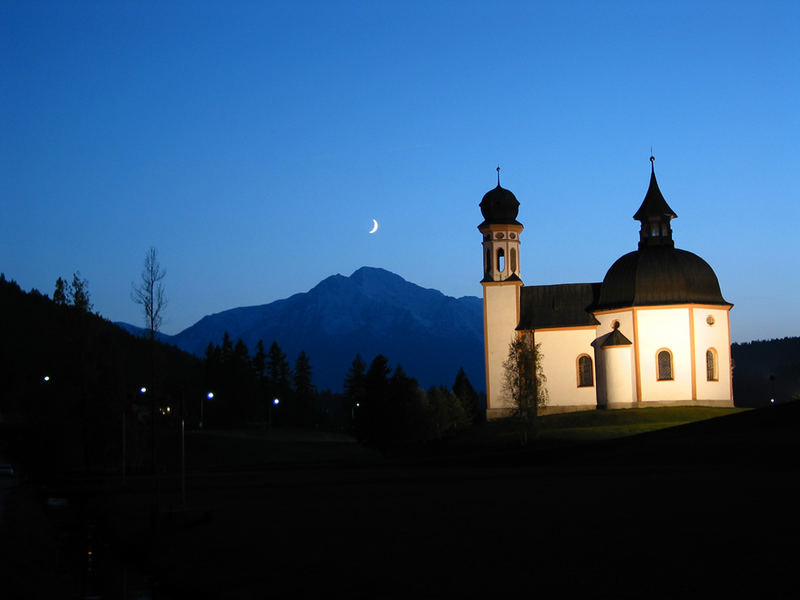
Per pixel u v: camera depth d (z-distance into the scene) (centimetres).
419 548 2991
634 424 10331
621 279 11688
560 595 2244
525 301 12288
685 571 2425
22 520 4500
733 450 6384
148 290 8138
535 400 10456
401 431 12850
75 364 8506
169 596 2745
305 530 3541
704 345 11200
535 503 4112
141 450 8838
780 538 2856
